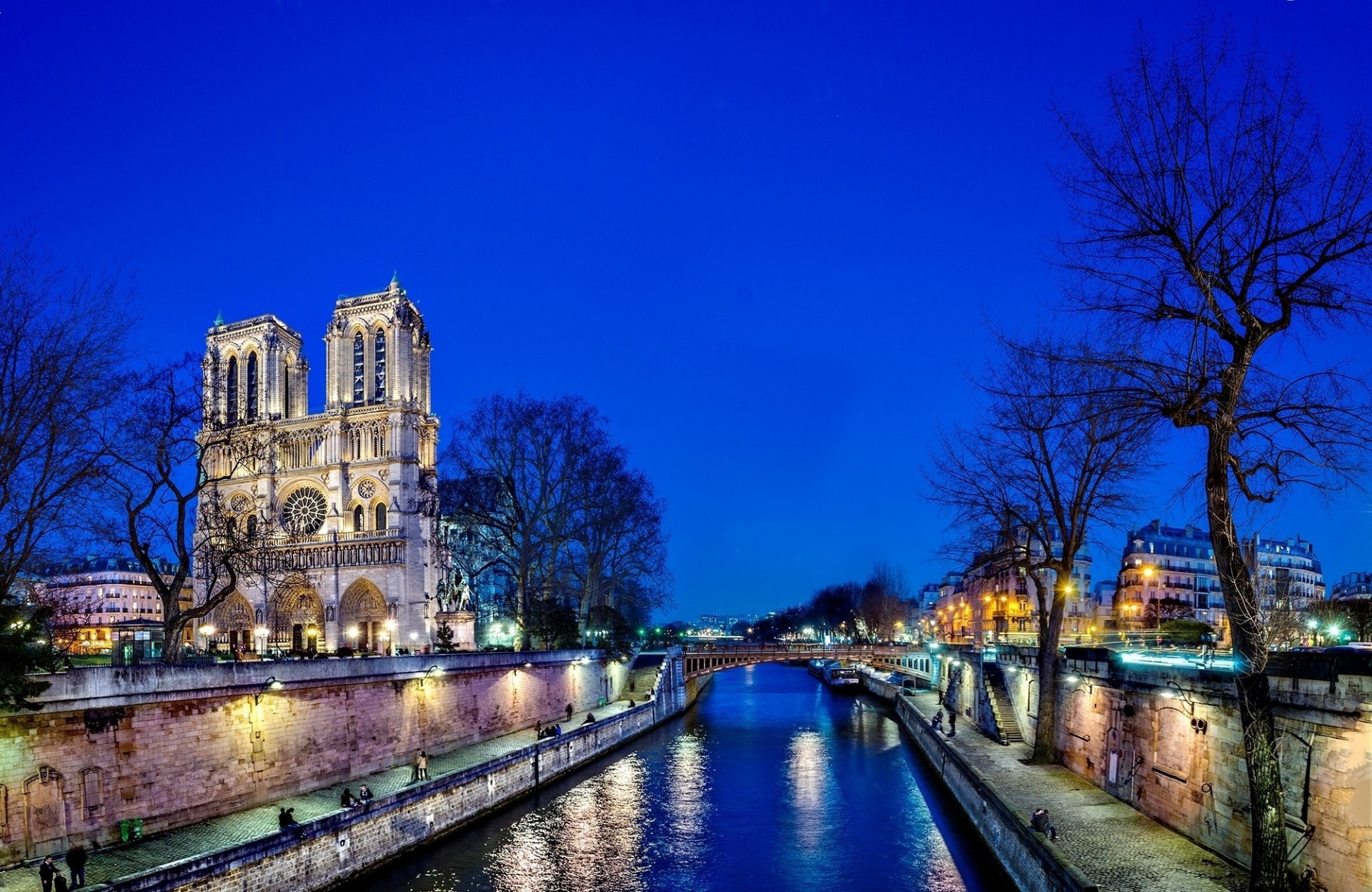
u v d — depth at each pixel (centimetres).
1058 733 4984
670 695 9744
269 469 12319
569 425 8825
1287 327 2281
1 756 3050
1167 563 12912
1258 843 2338
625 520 9994
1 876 2967
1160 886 2758
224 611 11862
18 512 3441
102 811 3372
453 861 4103
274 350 13112
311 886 3416
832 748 7344
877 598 16462
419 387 13262
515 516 8650
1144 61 2342
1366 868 2188
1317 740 2420
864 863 4091
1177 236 2330
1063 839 3303
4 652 2900
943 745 5578
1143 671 3616
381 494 12288
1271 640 3466
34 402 3312
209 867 2927
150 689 3572
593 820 4872
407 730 5356
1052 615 4838
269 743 4212
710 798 5425
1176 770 3394
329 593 11875
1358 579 13212
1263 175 2222
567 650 8188
